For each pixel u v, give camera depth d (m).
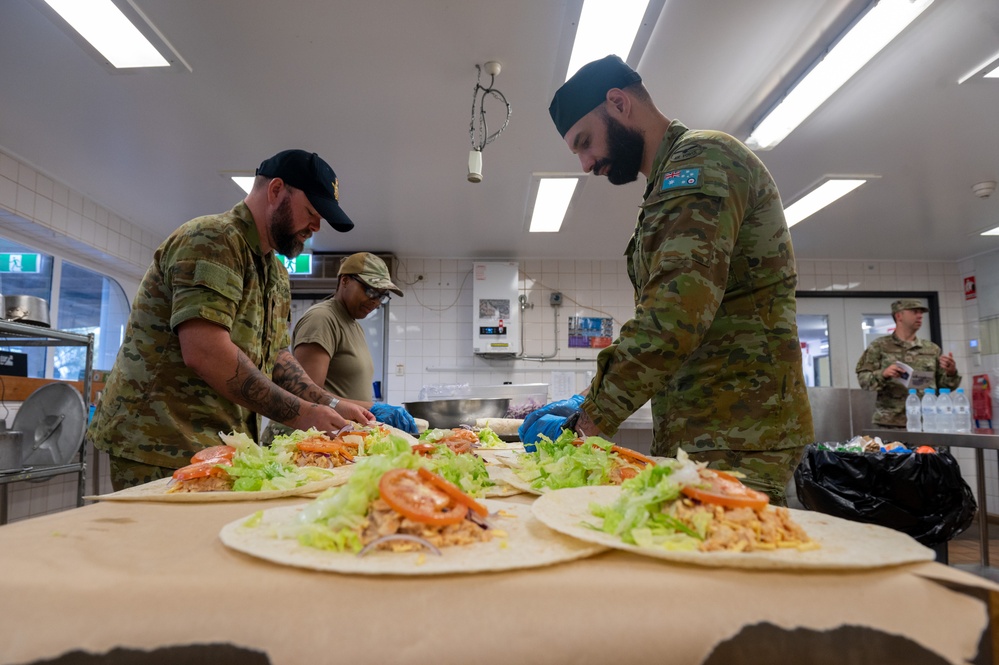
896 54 2.62
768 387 1.28
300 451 1.57
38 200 3.81
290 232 1.86
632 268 1.55
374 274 2.66
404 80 2.82
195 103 3.02
